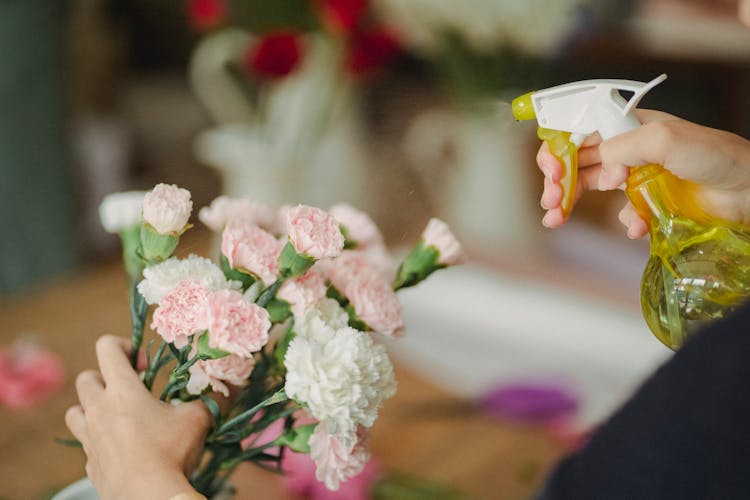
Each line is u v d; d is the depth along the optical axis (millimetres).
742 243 526
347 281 574
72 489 632
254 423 561
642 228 575
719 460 398
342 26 1479
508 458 1037
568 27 1450
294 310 529
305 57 1560
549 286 1407
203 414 543
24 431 1031
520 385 1168
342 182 1538
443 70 1482
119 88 3236
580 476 461
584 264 1470
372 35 1519
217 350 484
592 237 1483
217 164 1660
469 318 1412
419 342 1456
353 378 484
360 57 1514
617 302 1353
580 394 1187
